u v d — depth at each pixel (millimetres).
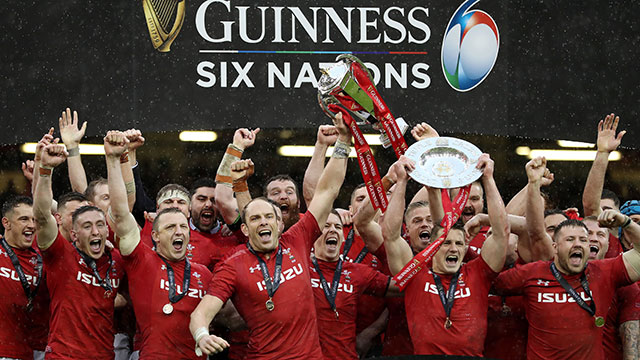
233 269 17484
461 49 24641
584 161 37469
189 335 17844
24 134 24016
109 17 24062
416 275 18688
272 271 17531
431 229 19688
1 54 24125
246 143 20047
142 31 24062
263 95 24234
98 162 36594
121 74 24047
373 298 20109
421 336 18312
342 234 19391
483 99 24797
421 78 24562
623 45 25297
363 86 17547
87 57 24047
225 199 19781
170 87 24062
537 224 19000
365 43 24422
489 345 19906
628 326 19391
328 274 19188
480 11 24734
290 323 17234
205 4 24094
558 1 25031
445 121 24641
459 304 18328
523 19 24938
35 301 19281
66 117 21797
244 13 24156
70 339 17969
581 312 18469
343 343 18906
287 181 21188
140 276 17953
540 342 18625
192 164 38000
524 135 24875
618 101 25234
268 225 17531
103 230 18172
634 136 25297
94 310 18141
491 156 36875
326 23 24344
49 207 17609
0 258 18953
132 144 20719
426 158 17703
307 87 24297
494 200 17797
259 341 17281
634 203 21672
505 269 20469
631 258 18625
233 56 24156
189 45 24062
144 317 17812
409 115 24516
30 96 24047
